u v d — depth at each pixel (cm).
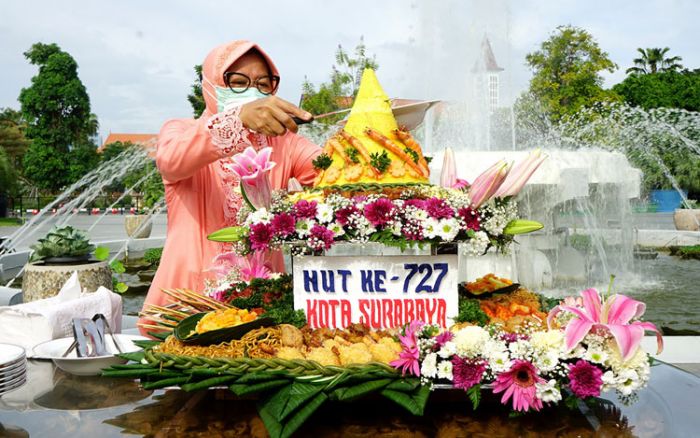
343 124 210
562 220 852
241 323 161
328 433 131
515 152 534
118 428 135
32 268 389
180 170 231
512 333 148
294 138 302
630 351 132
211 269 267
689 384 168
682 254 1105
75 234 411
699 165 2564
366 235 167
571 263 760
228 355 150
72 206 1512
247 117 186
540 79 2805
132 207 4516
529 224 174
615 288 732
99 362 174
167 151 229
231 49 272
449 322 171
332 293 172
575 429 134
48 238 402
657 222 2094
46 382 170
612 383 134
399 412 143
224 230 179
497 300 197
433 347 139
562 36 2808
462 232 170
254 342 154
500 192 173
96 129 5206
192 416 142
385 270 171
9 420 139
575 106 2708
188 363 142
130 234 1392
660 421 138
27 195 5200
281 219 167
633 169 709
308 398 131
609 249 862
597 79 2889
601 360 136
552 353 136
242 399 153
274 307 183
